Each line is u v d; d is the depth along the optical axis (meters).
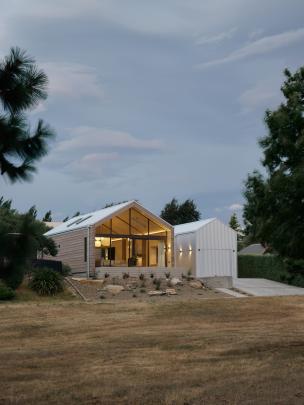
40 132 7.82
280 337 17.05
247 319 21.55
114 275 33.00
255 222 13.71
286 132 13.20
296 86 13.62
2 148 7.65
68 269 34.12
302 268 13.62
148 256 36.28
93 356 14.33
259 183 13.48
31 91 7.78
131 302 25.77
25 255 7.85
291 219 12.96
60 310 23.38
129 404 9.05
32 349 15.64
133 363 13.21
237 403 8.84
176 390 9.96
